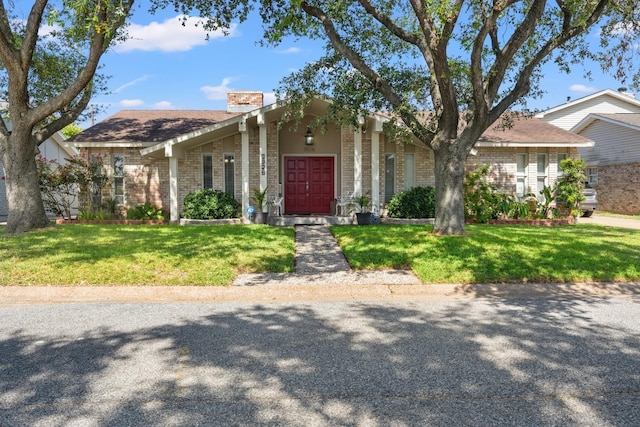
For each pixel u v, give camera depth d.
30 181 11.72
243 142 15.09
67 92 11.23
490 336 5.04
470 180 15.76
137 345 4.78
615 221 17.50
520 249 9.34
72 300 6.94
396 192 17.30
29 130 11.45
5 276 7.55
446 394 3.60
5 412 3.32
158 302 6.79
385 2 11.38
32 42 10.93
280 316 5.95
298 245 11.15
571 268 8.11
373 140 15.48
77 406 3.41
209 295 7.20
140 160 16.86
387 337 5.02
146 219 15.75
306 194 18.16
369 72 10.90
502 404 3.43
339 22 11.69
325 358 4.38
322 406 3.41
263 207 15.86
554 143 17.47
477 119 10.27
